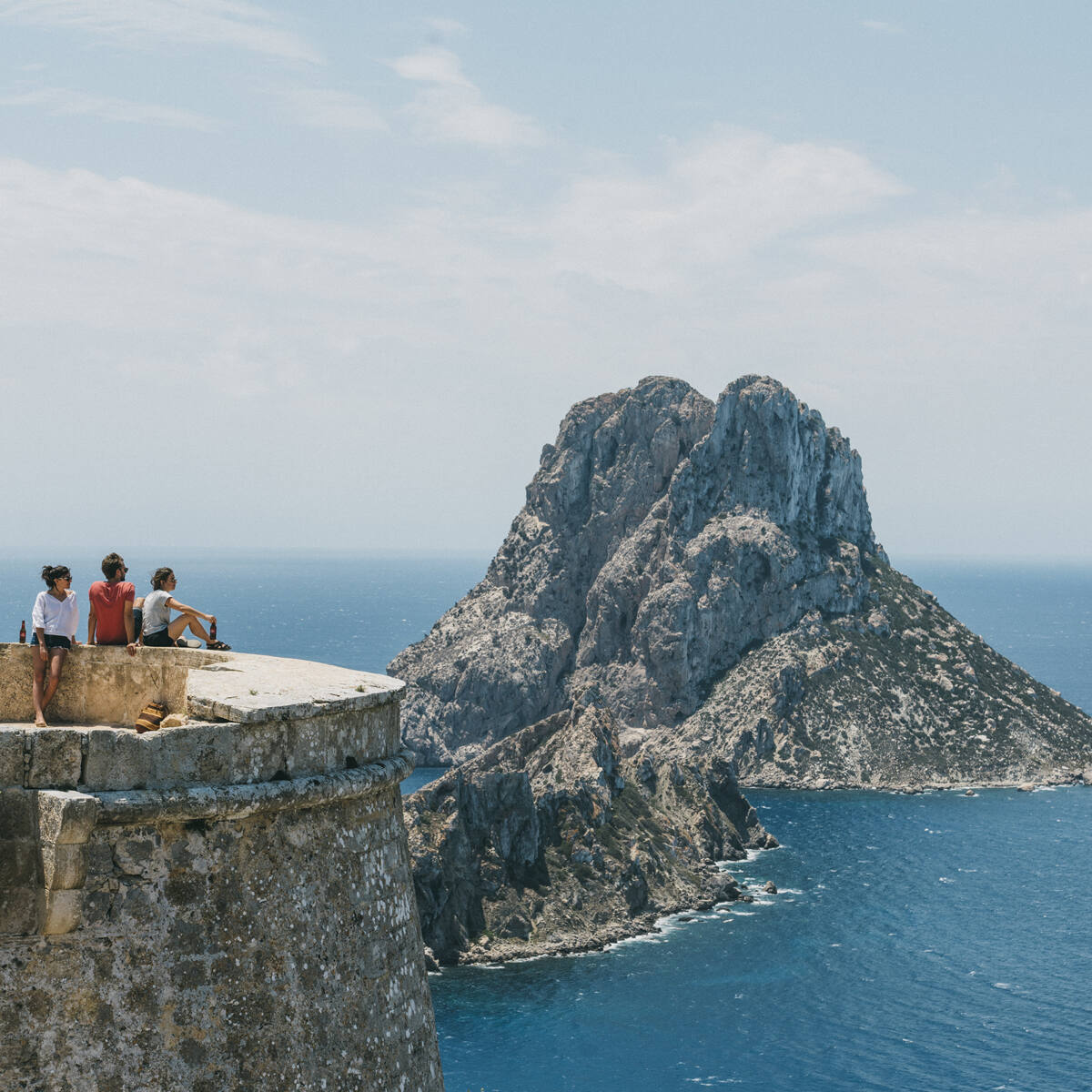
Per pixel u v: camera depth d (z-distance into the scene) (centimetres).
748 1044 13175
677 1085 12081
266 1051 1388
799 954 16200
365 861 1565
